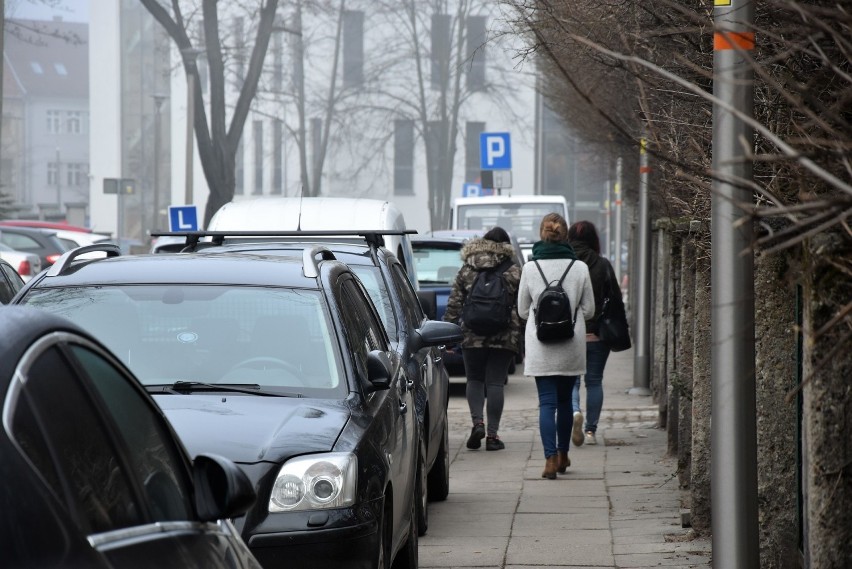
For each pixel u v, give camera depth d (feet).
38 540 27.66
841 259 46.19
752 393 58.03
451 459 131.34
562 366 115.75
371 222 129.39
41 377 31.27
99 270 74.90
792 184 56.85
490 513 102.63
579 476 118.93
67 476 30.14
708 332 89.51
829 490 51.42
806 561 56.59
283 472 58.59
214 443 59.31
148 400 39.27
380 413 68.85
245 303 71.92
